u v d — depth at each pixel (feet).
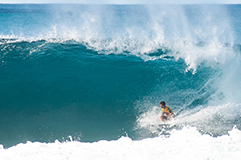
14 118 34.86
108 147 26.30
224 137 26.96
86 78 45.75
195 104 38.78
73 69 48.14
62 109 37.42
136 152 25.00
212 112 36.09
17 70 46.57
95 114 36.55
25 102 38.60
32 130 32.45
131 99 40.34
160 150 25.20
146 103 39.27
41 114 36.06
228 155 23.25
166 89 43.24
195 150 24.54
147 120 34.68
